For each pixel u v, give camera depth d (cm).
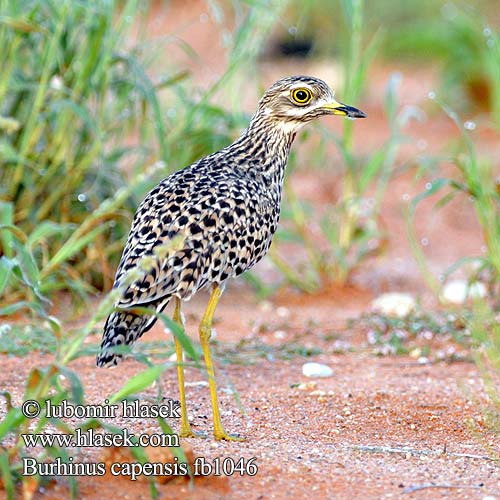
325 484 791
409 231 1343
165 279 856
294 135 1066
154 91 1274
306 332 1295
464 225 1850
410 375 1136
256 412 993
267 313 1384
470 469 842
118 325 839
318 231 1767
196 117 1476
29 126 1281
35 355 1141
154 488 730
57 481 757
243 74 1573
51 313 1303
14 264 909
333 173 2075
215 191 916
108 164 1364
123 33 1372
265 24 1399
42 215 1324
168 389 1050
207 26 3097
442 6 2933
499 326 1195
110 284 1377
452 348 1240
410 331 1283
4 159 1269
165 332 1279
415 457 872
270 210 977
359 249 1514
